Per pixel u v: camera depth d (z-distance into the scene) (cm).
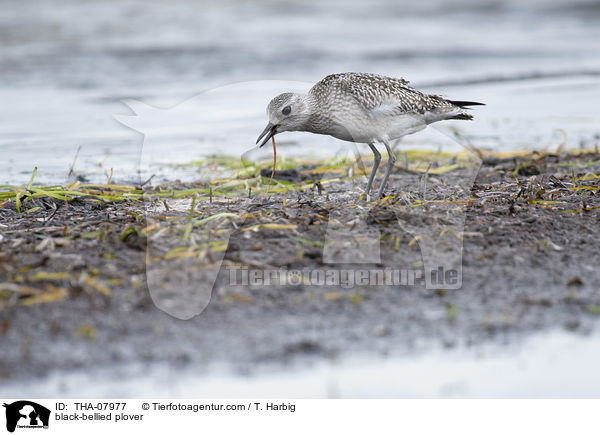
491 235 1043
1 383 736
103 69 2595
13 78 2477
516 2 4400
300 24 3572
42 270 909
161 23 3475
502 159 1594
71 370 755
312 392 752
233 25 3488
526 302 879
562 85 2472
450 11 4112
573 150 1669
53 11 3678
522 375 773
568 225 1081
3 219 1141
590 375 769
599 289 905
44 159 1689
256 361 776
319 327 828
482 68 2731
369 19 3809
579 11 4084
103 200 1274
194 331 815
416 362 785
